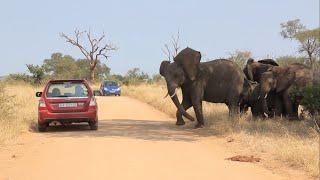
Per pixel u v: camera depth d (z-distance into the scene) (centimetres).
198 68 1694
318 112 1598
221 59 1802
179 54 1716
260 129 1502
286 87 1769
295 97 1734
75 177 903
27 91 3469
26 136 1490
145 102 3338
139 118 2159
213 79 1747
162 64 1752
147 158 1100
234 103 1759
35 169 977
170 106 2469
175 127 1752
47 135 1526
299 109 2044
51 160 1077
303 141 1248
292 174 933
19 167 998
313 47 5103
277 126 1536
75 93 1653
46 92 1642
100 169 976
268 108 1850
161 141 1376
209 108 2133
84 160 1076
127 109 2689
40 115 1606
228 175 925
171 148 1247
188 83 1716
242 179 893
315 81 1752
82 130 1683
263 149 1183
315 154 1030
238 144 1288
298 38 5225
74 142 1360
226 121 1606
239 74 1780
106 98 4034
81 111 1630
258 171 962
